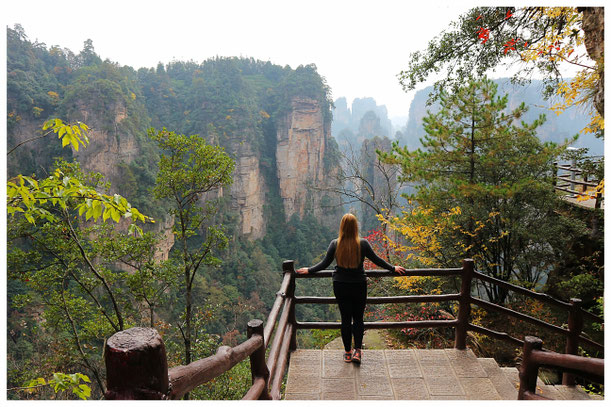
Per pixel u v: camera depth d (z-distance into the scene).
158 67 95.00
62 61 72.19
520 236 8.48
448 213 8.39
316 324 3.59
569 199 10.23
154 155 59.91
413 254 8.80
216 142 75.75
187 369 1.18
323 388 3.04
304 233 82.38
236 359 1.65
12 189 2.33
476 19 7.49
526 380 2.06
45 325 12.76
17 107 52.84
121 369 0.94
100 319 13.27
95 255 13.09
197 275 50.84
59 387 1.95
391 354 3.58
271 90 93.88
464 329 3.68
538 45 6.76
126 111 56.28
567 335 4.04
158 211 51.81
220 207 65.31
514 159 8.20
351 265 3.08
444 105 8.55
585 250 8.75
